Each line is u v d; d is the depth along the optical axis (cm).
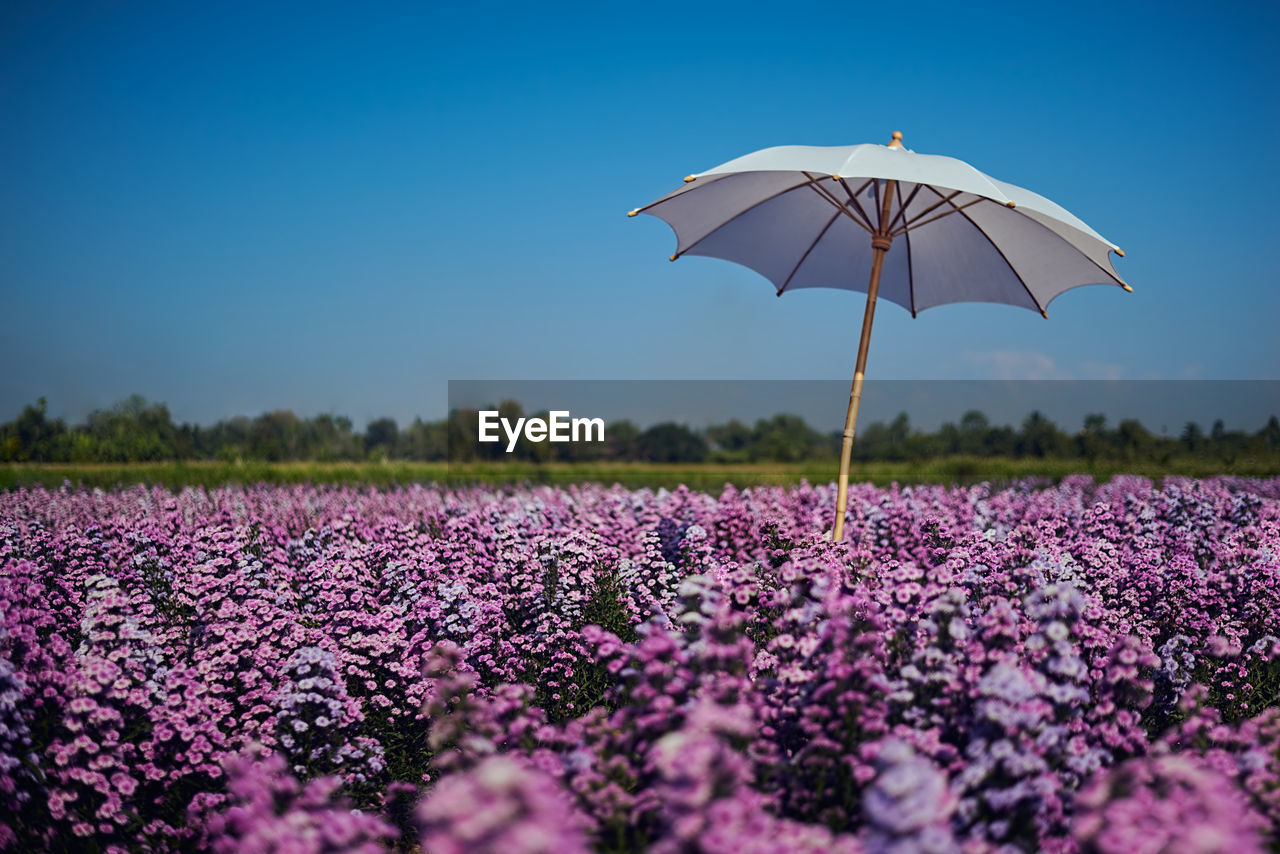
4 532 616
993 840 258
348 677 451
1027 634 376
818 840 223
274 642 453
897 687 320
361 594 511
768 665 375
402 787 404
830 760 292
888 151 541
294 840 250
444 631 485
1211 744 327
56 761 340
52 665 368
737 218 768
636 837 257
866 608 394
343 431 2080
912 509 821
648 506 840
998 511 841
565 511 870
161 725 360
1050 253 685
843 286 846
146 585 562
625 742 295
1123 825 225
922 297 825
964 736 309
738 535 736
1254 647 449
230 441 2128
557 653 496
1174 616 512
